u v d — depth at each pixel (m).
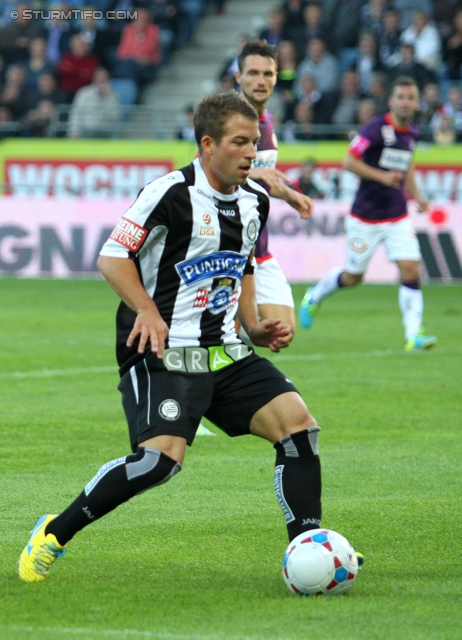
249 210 12.97
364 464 19.56
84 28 70.38
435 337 37.06
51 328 39.41
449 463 19.66
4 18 78.44
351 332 39.28
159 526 15.47
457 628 10.90
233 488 17.84
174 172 12.66
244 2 80.31
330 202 57.19
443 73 67.38
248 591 12.30
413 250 34.19
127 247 12.38
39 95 68.44
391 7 68.56
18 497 17.05
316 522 12.65
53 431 22.12
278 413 12.73
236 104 12.28
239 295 13.60
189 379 12.62
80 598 11.99
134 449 12.53
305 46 67.81
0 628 10.85
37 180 63.38
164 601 11.88
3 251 60.31
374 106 60.59
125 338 12.96
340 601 11.89
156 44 72.44
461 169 58.38
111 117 66.06
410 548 14.33
